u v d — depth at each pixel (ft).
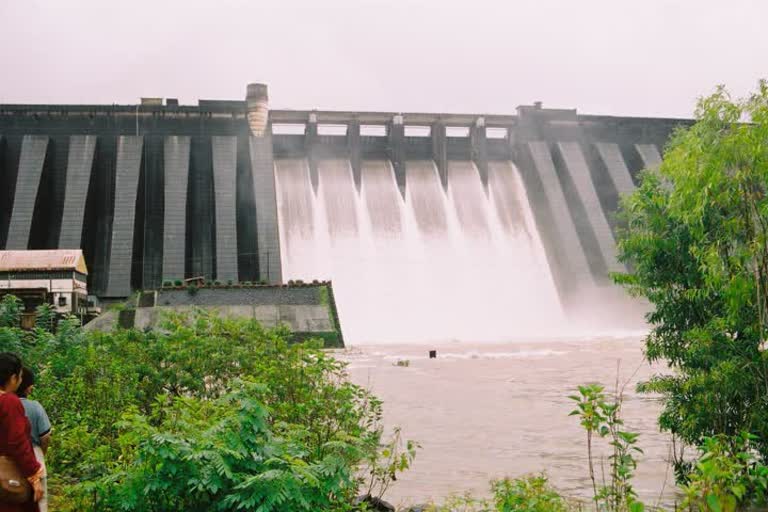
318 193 330.54
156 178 314.35
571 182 343.87
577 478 50.98
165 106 316.81
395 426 73.77
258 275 289.53
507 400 93.97
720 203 42.93
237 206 316.81
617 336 271.69
